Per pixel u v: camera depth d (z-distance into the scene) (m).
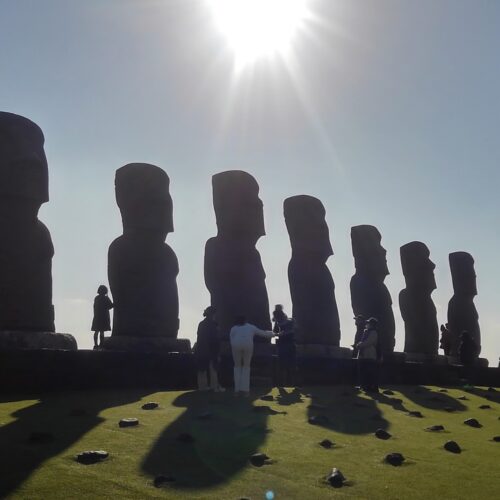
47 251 19.62
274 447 11.34
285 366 21.05
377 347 21.42
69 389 17.64
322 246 29.38
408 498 9.12
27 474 9.07
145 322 22.03
